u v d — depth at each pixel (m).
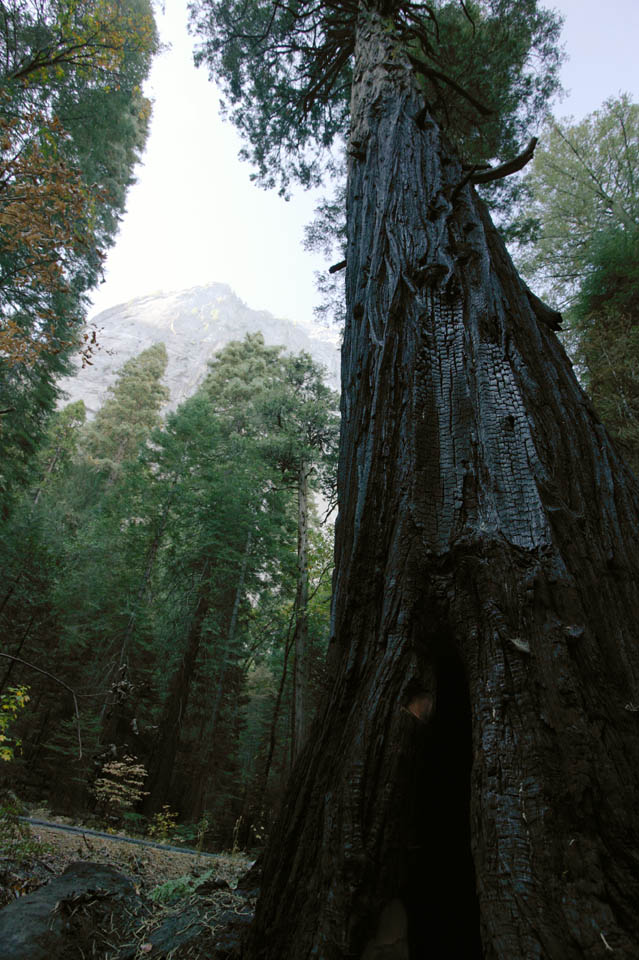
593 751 1.27
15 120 5.56
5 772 11.02
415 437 2.04
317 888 1.39
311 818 1.58
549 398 2.18
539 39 7.69
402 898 1.35
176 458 19.42
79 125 12.23
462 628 1.62
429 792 1.55
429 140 3.77
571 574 1.59
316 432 18.30
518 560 1.63
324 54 7.80
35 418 13.58
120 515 19.62
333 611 2.11
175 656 15.12
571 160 14.71
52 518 19.95
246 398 30.92
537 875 1.14
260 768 17.83
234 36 8.82
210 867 3.87
